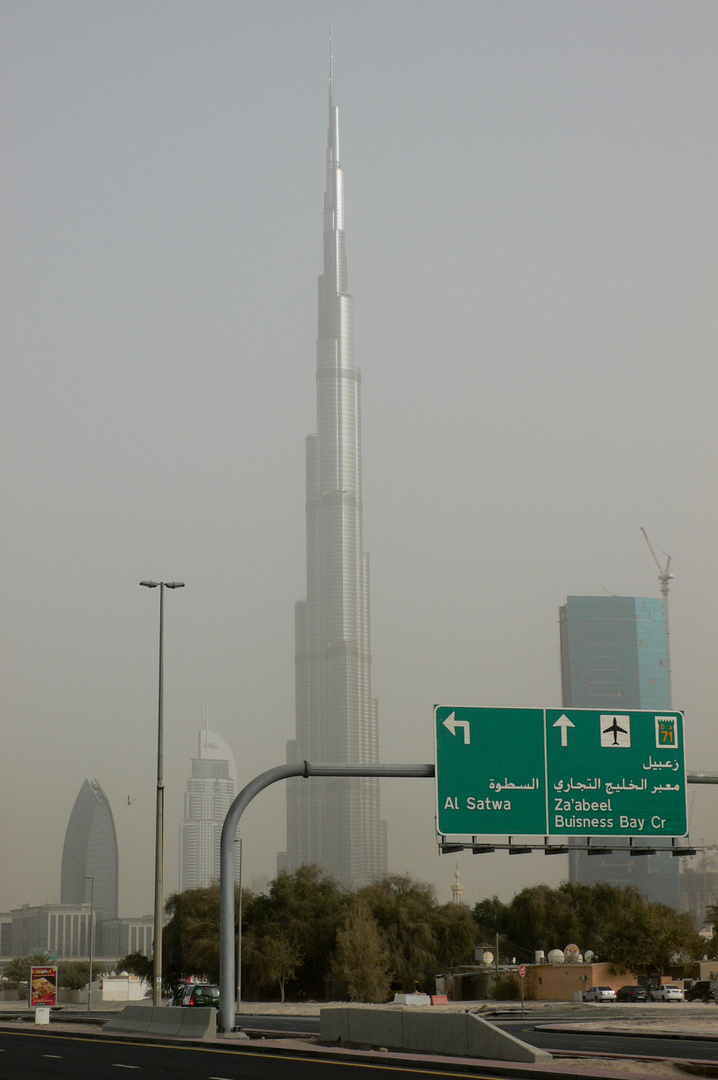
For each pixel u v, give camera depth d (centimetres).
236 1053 3831
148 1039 4556
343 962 12138
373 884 14538
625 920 13275
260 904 13525
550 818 3928
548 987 12331
